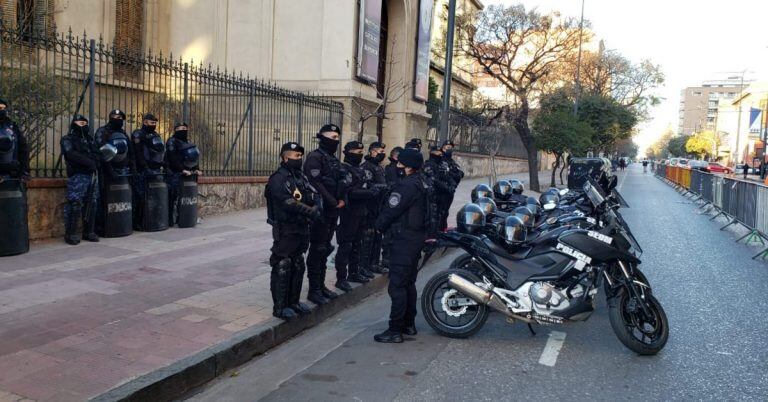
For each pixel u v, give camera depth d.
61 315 5.37
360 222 7.18
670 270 9.55
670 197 26.11
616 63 41.44
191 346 4.84
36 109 9.00
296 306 5.95
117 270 7.14
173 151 10.27
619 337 5.39
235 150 13.70
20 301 5.70
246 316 5.74
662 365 5.23
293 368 5.01
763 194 12.15
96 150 8.52
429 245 5.95
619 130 39.62
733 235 13.91
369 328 6.26
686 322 6.59
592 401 4.42
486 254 5.89
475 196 9.16
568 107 29.56
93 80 9.26
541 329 6.28
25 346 4.60
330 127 6.46
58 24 14.71
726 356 5.48
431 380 4.77
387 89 20.14
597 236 5.60
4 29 8.62
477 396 4.46
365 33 18.59
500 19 24.11
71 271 6.94
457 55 26.78
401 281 5.69
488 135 33.19
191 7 19.09
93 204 8.58
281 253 5.69
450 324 6.10
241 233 10.28
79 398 3.77
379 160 7.81
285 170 5.60
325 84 18.27
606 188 8.20
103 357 4.49
